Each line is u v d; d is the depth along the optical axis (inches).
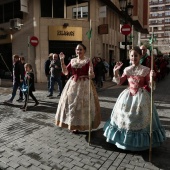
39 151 173.0
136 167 148.9
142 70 168.4
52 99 369.4
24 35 694.5
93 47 733.9
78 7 717.9
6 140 194.4
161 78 740.0
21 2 642.2
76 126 195.2
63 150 174.4
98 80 509.7
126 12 534.9
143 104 161.9
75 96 196.5
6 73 758.5
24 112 287.3
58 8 693.9
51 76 385.7
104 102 348.2
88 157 163.0
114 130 171.5
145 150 173.0
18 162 156.9
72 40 698.2
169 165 151.5
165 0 3447.3
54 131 215.3
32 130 218.5
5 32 754.8
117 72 172.2
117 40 990.4
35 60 672.4
